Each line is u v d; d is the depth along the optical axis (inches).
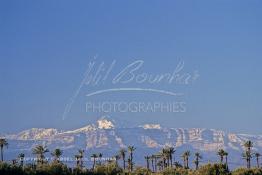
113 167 4970.5
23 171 4222.4
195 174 5246.1
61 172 4458.7
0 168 4116.6
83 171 4645.7
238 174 5236.2
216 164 5196.9
